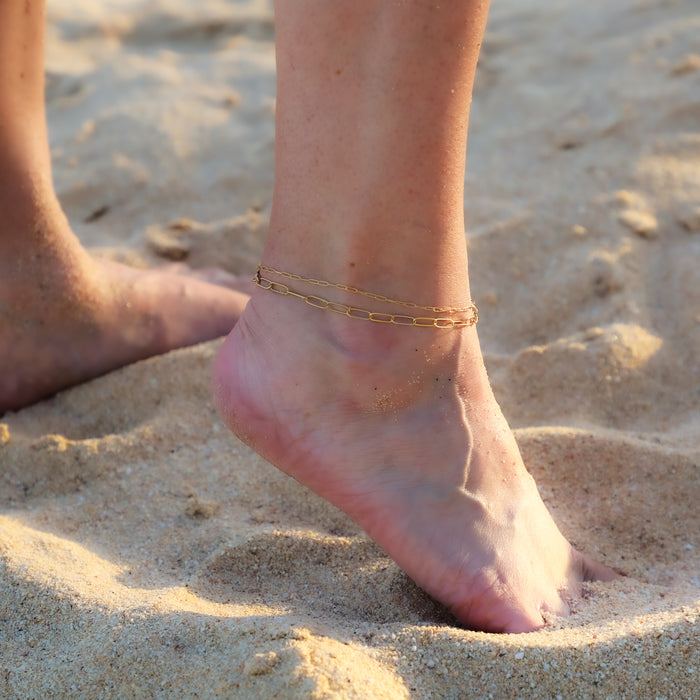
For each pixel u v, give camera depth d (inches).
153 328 37.7
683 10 53.8
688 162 43.2
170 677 29.7
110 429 36.4
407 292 31.2
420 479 31.6
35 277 36.1
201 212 44.0
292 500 34.2
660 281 39.6
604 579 32.2
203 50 61.9
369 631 30.4
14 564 31.6
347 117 30.3
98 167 46.3
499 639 30.0
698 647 29.7
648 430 36.2
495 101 49.8
